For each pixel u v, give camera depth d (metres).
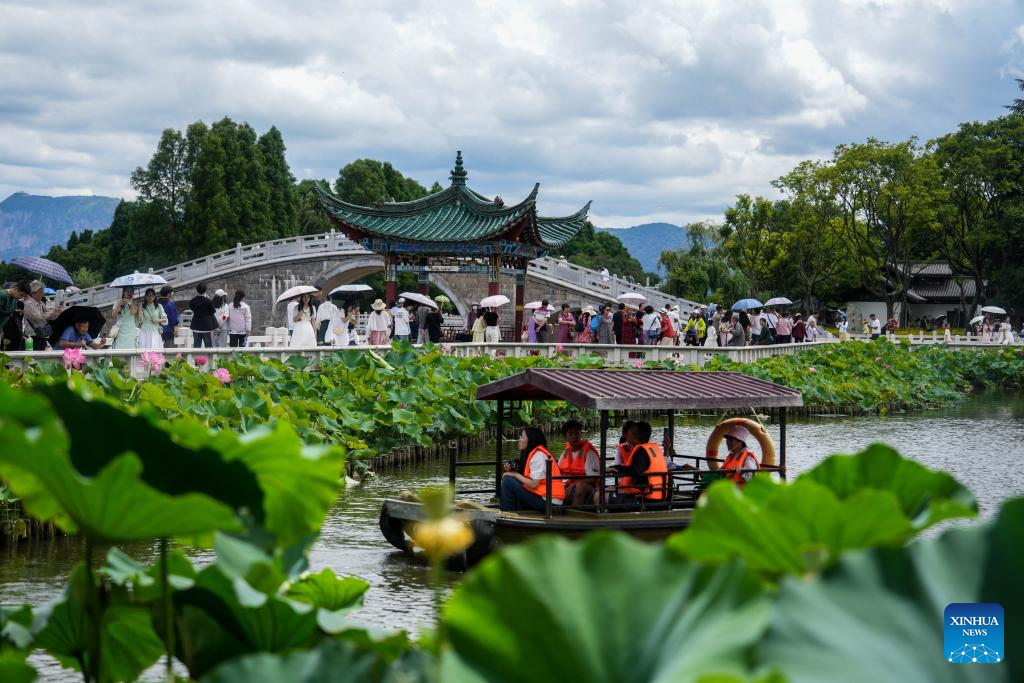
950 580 1.96
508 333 41.88
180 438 2.69
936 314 71.56
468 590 2.00
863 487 2.94
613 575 2.04
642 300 39.84
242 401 15.59
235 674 2.22
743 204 61.28
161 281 26.14
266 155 72.19
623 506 10.46
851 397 30.16
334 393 18.42
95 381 13.84
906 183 55.31
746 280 67.94
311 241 49.41
